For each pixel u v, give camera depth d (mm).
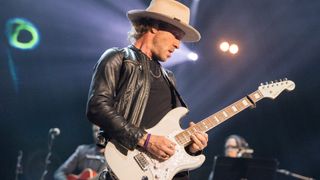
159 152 4711
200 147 4957
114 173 4672
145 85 4977
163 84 5148
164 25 5195
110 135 4715
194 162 4906
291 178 14156
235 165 9531
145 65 5059
